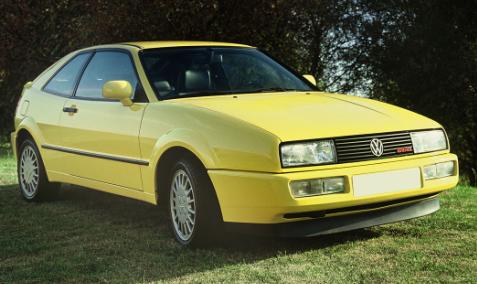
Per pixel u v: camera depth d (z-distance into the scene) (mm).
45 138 6715
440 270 4105
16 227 5824
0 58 16375
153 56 5734
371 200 4496
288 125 4496
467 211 5914
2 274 4422
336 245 4797
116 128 5590
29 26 16438
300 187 4297
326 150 4418
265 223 4426
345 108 4992
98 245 5094
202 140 4691
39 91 7102
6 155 12492
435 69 16781
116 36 14438
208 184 4738
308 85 6043
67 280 4227
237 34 14805
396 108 5223
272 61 6219
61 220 6055
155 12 14195
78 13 16672
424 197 4898
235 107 4891
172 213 5125
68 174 6414
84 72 6449
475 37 16875
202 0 14148
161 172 5191
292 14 16250
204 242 4809
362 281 3934
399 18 16922
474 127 19141
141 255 4758
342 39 18031
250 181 4387
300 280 3992
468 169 21391
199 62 5703
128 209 6457
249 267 4320
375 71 17766
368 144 4562
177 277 4191
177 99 5301
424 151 4836
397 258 4391
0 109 17625
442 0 16297
